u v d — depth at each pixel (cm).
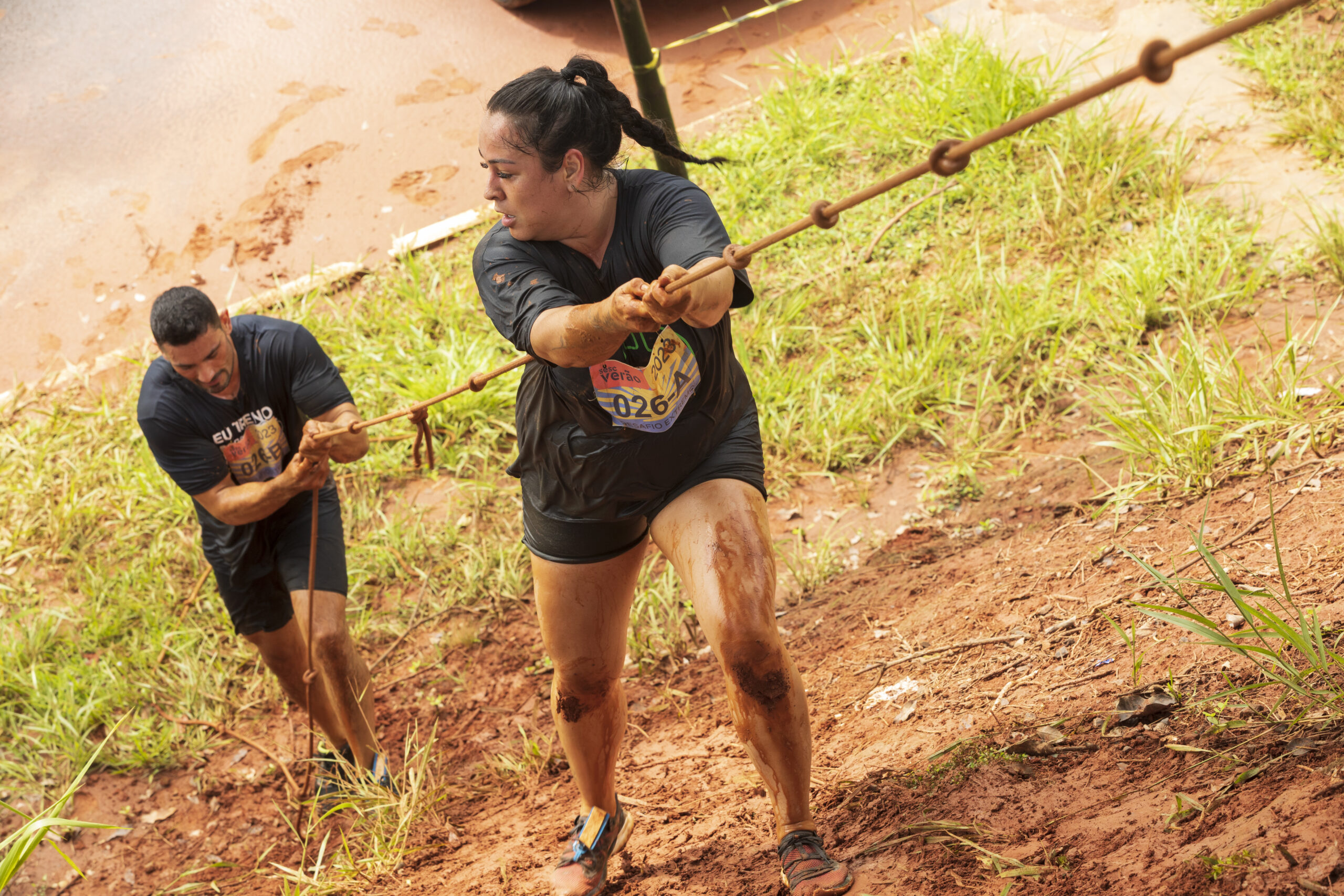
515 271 242
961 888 222
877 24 838
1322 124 617
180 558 579
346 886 368
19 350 695
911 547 486
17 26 952
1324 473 363
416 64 867
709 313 226
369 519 579
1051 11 792
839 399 567
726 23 849
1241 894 177
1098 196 618
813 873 241
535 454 263
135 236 756
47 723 511
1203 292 539
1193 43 126
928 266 636
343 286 702
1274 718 239
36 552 592
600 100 238
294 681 441
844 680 387
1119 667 301
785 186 706
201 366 362
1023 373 552
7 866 279
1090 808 239
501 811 403
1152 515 400
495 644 519
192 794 485
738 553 249
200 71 887
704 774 358
